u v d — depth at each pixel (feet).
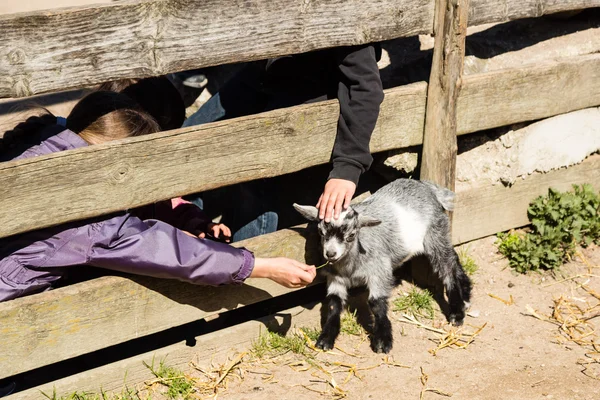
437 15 14.32
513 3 15.39
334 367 13.65
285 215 17.46
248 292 13.78
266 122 12.91
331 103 13.55
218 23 11.83
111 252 11.72
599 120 18.31
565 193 17.81
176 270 11.88
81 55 10.76
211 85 20.11
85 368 14.29
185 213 15.52
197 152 12.34
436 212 15.65
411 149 15.87
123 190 11.79
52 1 22.29
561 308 15.53
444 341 14.43
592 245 17.81
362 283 14.93
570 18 19.04
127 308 12.45
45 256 11.69
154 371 13.23
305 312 14.78
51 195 11.14
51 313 11.71
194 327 15.25
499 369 13.55
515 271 16.89
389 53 17.63
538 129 17.46
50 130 12.21
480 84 15.55
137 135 12.54
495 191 17.39
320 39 12.93
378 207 15.08
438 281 16.21
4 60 10.21
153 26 11.25
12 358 11.59
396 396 12.78
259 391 12.94
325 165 16.88
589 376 13.29
